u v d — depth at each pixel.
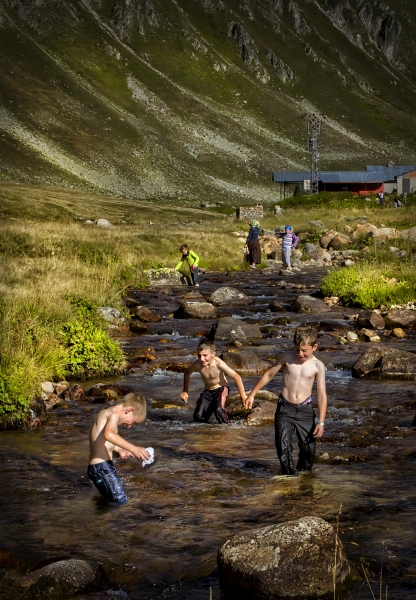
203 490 6.10
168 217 63.06
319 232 43.00
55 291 14.86
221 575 4.43
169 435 7.89
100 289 17.30
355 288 18.98
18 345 10.38
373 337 13.77
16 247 23.69
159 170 173.38
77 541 5.07
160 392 9.94
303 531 4.43
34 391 8.91
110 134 185.25
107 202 69.00
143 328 14.96
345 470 6.62
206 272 28.27
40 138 168.25
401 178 117.12
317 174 120.25
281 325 15.59
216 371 8.38
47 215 52.94
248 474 6.55
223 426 8.28
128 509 5.68
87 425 8.21
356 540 4.99
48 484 6.29
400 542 4.95
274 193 176.25
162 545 4.99
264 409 8.62
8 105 180.50
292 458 7.01
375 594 4.20
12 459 6.97
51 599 4.23
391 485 6.18
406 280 19.67
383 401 9.23
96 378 10.84
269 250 37.84
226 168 188.00
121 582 4.49
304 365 6.59
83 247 25.61
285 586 4.16
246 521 5.40
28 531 5.26
